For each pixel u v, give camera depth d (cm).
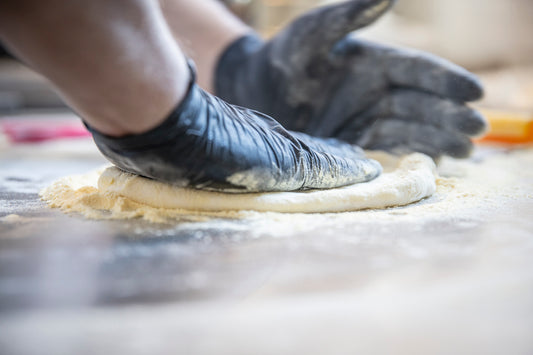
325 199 118
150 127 99
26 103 429
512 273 79
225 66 232
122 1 87
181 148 102
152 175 110
